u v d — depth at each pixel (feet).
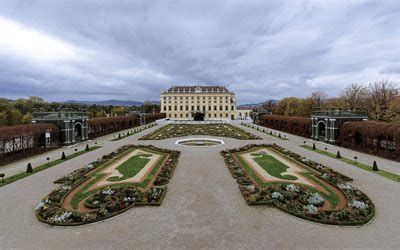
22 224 59.00
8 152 130.93
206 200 73.26
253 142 190.90
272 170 105.60
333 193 78.07
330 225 57.93
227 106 596.29
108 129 265.54
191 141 201.57
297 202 71.67
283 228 56.59
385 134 134.72
